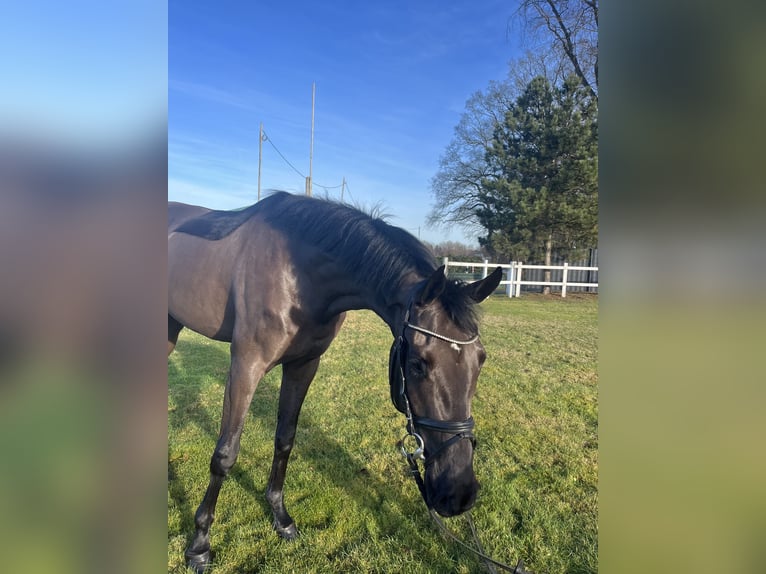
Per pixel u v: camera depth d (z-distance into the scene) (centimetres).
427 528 248
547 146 1680
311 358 244
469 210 2102
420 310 176
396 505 269
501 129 1834
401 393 185
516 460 323
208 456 324
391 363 195
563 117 1644
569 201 1673
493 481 291
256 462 318
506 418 401
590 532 243
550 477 299
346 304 224
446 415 167
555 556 226
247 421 391
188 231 267
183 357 640
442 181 2148
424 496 174
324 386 493
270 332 220
